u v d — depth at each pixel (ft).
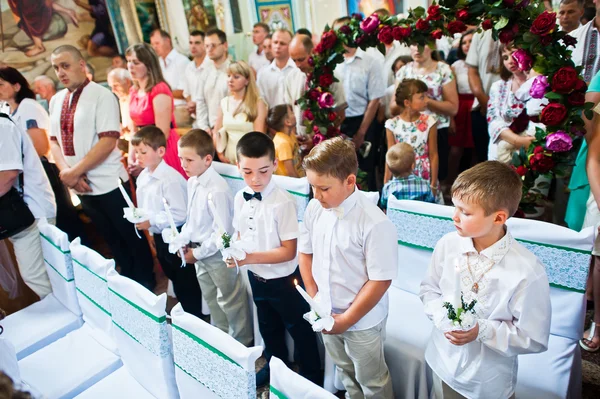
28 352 6.07
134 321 4.90
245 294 7.42
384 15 8.23
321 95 9.18
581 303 5.10
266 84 13.03
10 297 9.12
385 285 4.68
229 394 3.96
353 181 4.65
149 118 11.14
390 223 4.70
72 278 6.32
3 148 6.99
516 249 4.06
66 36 13.28
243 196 6.14
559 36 6.15
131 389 5.23
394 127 9.77
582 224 7.43
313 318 4.25
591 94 6.35
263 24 14.94
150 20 15.81
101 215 10.11
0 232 7.07
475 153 14.38
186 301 8.61
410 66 11.37
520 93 8.50
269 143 5.84
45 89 12.80
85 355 5.85
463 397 4.50
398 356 5.61
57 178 11.60
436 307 4.38
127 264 10.70
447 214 5.93
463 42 13.25
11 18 11.91
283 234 5.86
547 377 5.06
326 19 14.88
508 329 3.93
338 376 6.30
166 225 7.66
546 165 6.56
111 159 9.88
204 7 16.29
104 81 14.56
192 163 6.89
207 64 13.98
